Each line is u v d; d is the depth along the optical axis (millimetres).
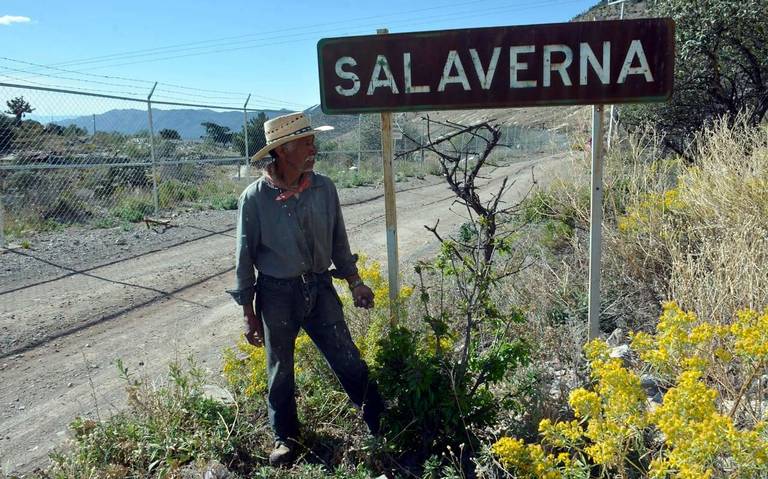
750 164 5020
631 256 4879
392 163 3477
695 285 3648
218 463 3053
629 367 3592
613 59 3146
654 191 5379
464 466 3066
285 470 3074
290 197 3113
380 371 3287
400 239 10242
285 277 3146
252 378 3773
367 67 3344
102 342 5691
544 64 3197
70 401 4465
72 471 3002
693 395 2029
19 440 3908
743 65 10109
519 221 6375
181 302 6918
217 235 11000
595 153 3303
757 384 2936
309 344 3832
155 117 15141
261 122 18438
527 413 3193
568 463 2240
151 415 3449
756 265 3531
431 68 3289
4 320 6320
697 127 10305
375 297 3879
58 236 10680
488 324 4168
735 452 1891
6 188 11891
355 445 3287
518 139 32125
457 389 3043
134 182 14094
